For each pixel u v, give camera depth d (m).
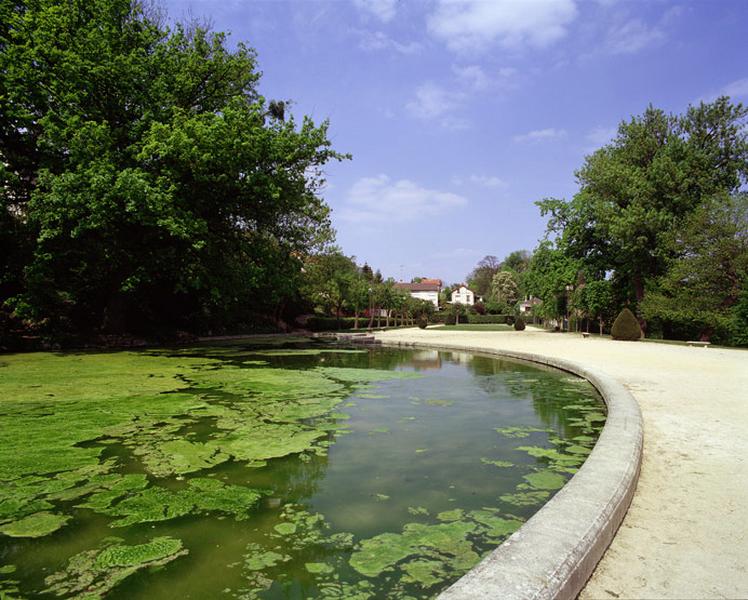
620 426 4.30
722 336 24.06
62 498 3.34
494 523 2.97
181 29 18.05
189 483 3.66
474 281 109.00
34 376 9.16
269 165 17.31
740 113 26.11
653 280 25.58
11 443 4.70
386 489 3.57
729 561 2.12
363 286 40.06
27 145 14.92
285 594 2.17
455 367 12.15
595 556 2.07
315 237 29.75
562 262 31.97
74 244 14.43
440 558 2.52
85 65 13.98
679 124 27.67
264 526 2.92
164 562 2.47
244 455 4.39
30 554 2.55
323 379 9.40
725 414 5.39
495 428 5.53
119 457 4.29
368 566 2.43
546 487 3.62
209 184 15.84
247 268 17.25
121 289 15.01
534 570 1.73
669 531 2.44
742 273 19.83
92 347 15.61
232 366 11.27
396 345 21.14
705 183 24.73
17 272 14.48
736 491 3.02
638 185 25.83
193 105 17.92
